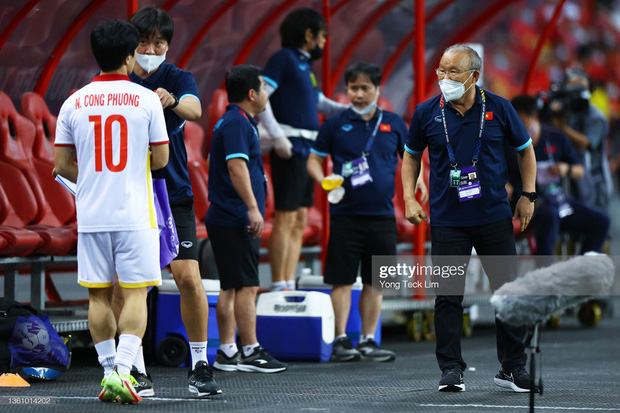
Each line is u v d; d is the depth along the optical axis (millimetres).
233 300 23297
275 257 27344
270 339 25203
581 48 59344
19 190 25781
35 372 20688
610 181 39875
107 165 16547
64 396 18234
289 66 27234
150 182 16875
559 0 41750
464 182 18812
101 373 22562
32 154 26906
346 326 27266
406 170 19812
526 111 33188
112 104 16531
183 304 18438
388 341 31609
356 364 24875
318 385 20547
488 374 22547
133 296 16859
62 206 26859
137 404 17125
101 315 17109
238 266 22828
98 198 16594
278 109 27344
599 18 59938
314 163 25312
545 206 33438
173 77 18531
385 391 19484
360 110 25172
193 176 30406
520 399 18188
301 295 25641
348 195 25016
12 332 20484
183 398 18172
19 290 35406
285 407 17109
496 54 42469
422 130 19375
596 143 39250
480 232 18938
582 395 18797
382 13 36750
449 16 39250
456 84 18484
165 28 18125
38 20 27922
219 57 33531
